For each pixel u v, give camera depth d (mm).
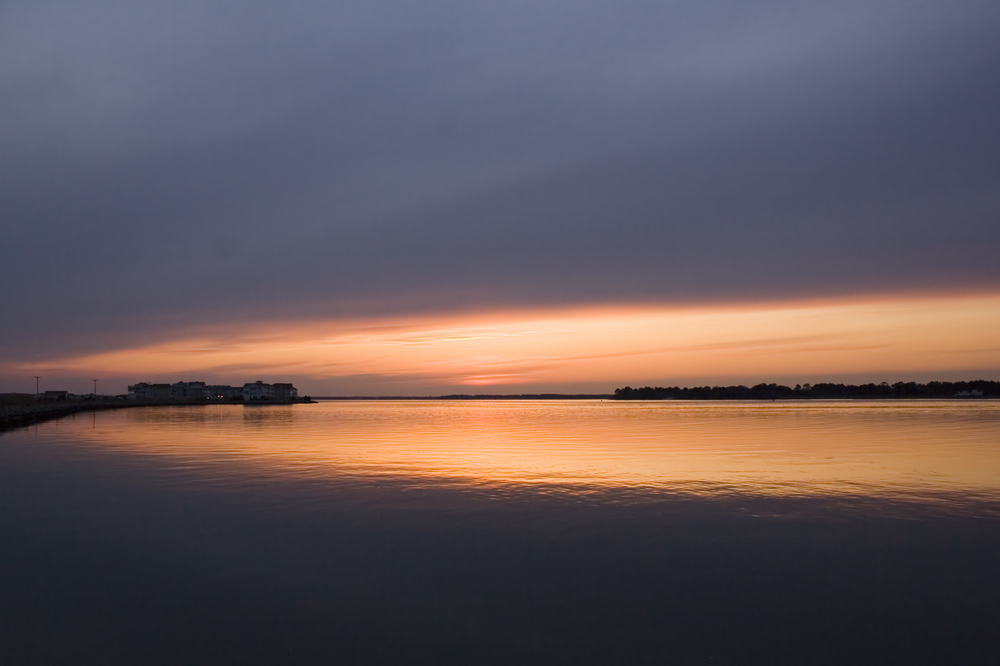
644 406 165500
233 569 12719
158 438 46844
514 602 10992
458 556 13469
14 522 16641
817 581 11922
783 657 9094
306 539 14805
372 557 13445
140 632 9867
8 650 9297
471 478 23734
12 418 79688
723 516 16844
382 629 9969
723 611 10594
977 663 8930
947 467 25844
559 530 15477
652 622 10188
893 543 14266
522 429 58000
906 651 9250
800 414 85688
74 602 11055
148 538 14977
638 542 14414
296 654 9156
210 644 9469
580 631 9891
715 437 43375
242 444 40719
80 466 28250
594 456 31469
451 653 9195
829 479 22875
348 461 29859
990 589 11484
